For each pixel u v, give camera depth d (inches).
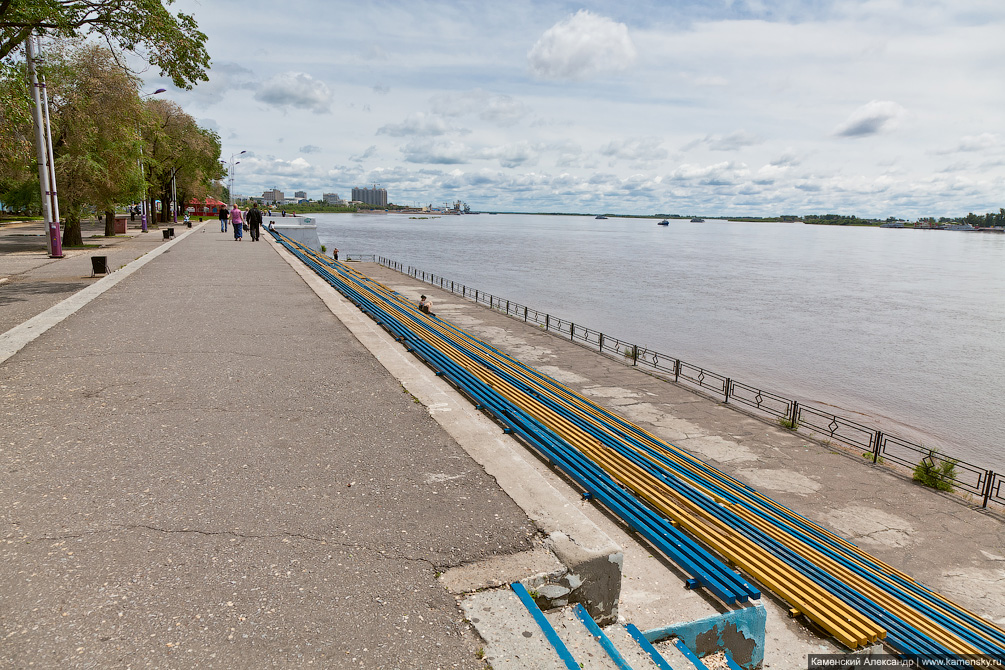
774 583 157.5
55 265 725.3
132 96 1049.5
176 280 592.4
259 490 154.1
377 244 4635.8
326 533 133.8
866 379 1040.8
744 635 129.5
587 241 7121.1
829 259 4872.0
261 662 93.0
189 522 135.9
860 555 275.4
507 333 845.8
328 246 3892.7
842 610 145.3
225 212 1584.6
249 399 233.5
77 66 1009.5
